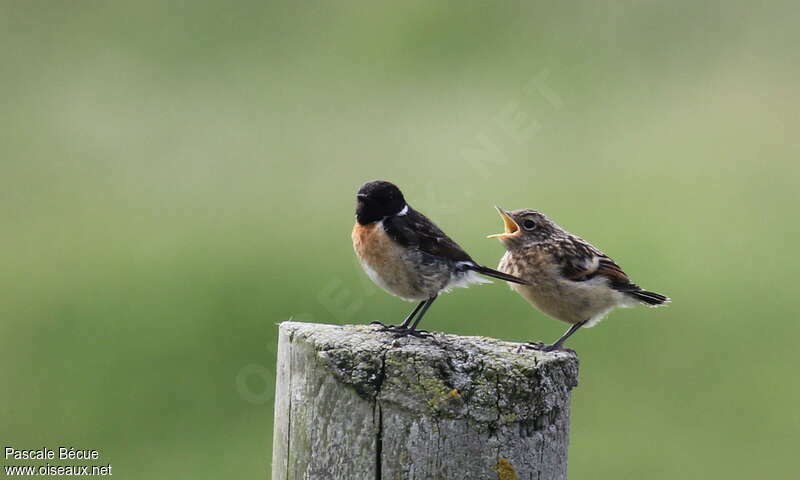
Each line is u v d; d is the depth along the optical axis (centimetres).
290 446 604
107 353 1446
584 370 1453
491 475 577
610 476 1280
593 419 1380
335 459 583
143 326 1488
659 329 1524
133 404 1357
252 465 1272
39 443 1292
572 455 1323
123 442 1295
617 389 1420
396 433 575
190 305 1509
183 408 1355
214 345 1441
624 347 1494
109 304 1527
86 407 1352
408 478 573
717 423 1370
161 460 1271
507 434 578
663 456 1326
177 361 1416
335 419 583
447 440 573
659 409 1397
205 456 1301
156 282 1559
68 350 1455
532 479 584
